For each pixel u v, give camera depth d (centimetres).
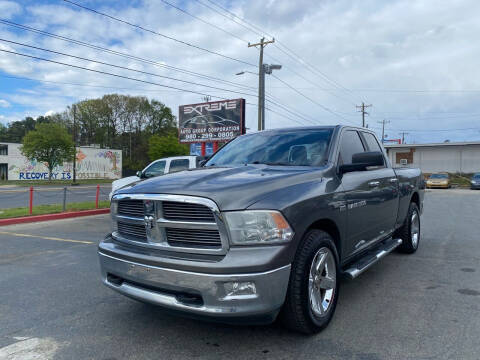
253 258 263
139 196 304
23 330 341
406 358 280
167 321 356
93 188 3083
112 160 6444
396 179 520
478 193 2473
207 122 2795
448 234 819
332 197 337
